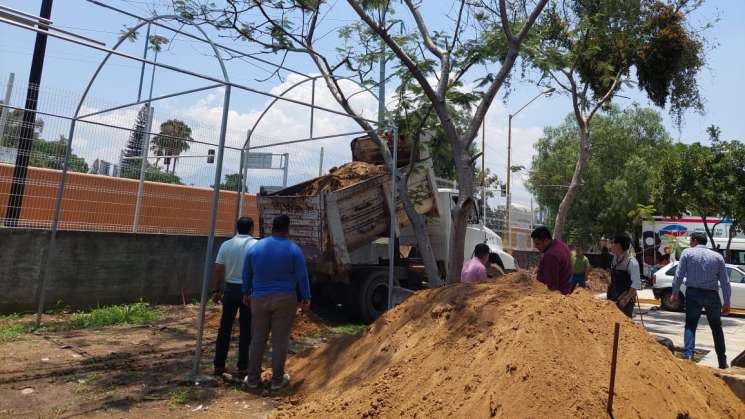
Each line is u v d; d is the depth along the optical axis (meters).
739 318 14.23
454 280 8.98
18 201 8.61
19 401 4.69
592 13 12.49
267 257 5.37
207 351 6.96
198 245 11.07
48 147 9.00
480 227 12.66
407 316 5.40
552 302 4.16
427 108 9.77
